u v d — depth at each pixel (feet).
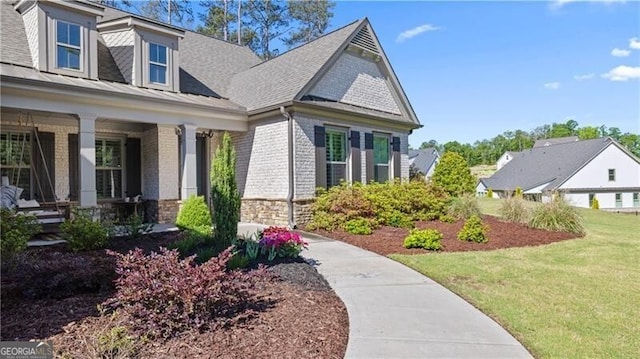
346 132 40.86
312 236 30.58
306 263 20.66
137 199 36.94
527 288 17.20
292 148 35.06
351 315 13.43
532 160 133.59
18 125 31.30
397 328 12.34
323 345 10.75
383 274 19.25
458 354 10.53
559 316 13.83
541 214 35.47
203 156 41.45
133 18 33.71
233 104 39.04
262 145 37.68
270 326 11.80
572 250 26.37
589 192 110.63
